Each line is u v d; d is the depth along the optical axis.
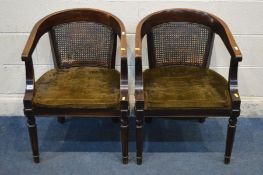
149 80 2.15
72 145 2.36
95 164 2.21
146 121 2.54
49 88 2.08
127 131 2.08
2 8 2.37
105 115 2.04
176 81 2.14
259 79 2.61
